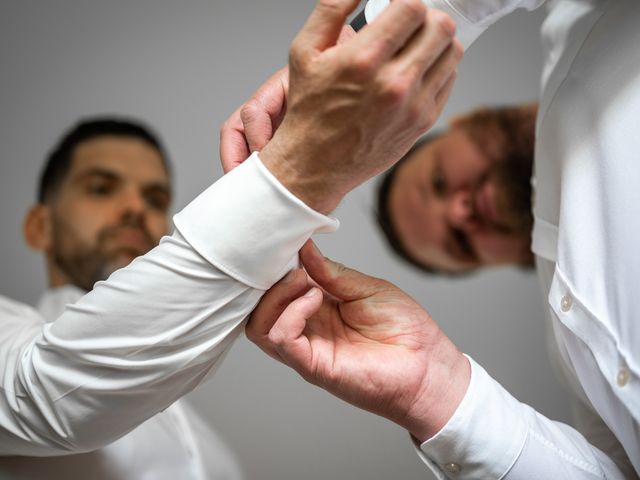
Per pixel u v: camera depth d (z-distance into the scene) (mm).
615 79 641
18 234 1597
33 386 588
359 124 477
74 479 807
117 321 542
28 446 641
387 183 1691
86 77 1647
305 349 605
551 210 741
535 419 688
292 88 492
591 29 691
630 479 744
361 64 448
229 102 1685
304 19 1710
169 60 1674
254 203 518
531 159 1667
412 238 1691
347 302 670
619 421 645
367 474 1663
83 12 1653
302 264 659
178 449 977
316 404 1664
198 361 573
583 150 658
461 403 640
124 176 1625
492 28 1720
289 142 505
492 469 640
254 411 1646
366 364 622
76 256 1600
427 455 669
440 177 1682
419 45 462
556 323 709
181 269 531
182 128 1666
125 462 874
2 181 1602
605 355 617
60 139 1624
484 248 1688
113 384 564
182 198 1657
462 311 1711
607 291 619
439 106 524
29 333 726
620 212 612
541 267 829
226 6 1692
